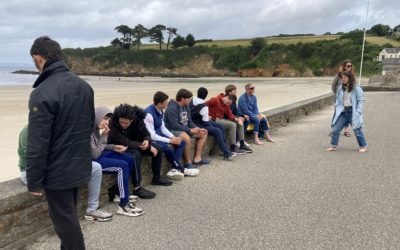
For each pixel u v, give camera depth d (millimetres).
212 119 8516
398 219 4680
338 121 8625
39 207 4141
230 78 91188
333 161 7695
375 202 5285
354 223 4562
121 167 4871
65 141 3123
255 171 6961
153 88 43438
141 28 143750
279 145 9383
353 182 6234
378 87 32500
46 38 3182
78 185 3238
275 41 118375
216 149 8359
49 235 4230
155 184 6121
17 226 3922
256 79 80250
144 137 5742
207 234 4285
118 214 4867
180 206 5172
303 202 5297
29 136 2984
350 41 100000
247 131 9523
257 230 4383
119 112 5461
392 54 82688
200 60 123000
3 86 44500
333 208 5062
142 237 4211
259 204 5234
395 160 7734
